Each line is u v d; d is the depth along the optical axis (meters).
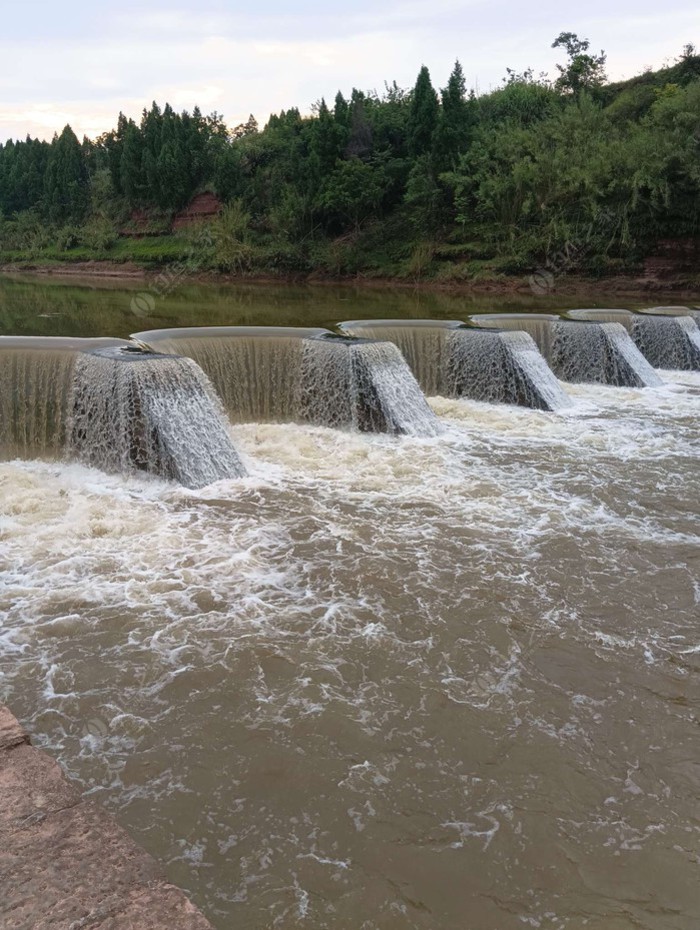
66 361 10.98
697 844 4.76
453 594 7.59
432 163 45.56
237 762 5.29
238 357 13.37
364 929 4.12
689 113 35.62
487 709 5.92
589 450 12.66
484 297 33.94
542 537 8.98
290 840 4.68
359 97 54.16
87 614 6.99
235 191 56.62
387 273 45.59
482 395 15.98
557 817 4.92
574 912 4.27
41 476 10.37
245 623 6.95
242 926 4.11
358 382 13.08
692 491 10.77
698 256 35.25
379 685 6.16
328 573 7.92
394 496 10.14
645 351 20.70
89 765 5.22
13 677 6.08
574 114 43.38
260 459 11.44
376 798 5.02
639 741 5.64
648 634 7.03
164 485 10.16
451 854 4.61
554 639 6.88
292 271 48.97
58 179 70.31
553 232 38.41
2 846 3.10
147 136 62.03
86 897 2.87
